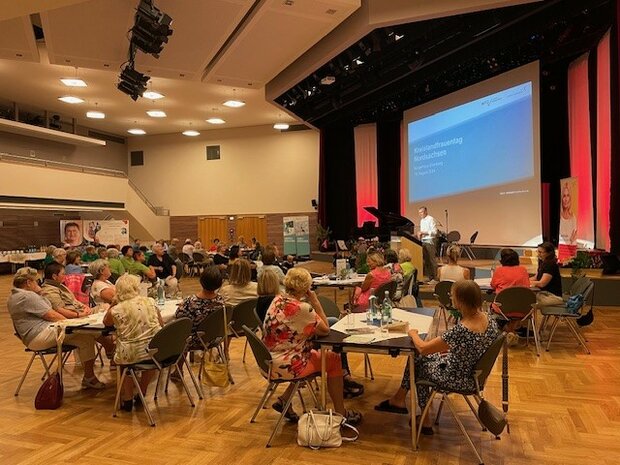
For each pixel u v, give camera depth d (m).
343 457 3.07
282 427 3.56
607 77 8.86
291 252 17.42
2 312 8.81
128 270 8.48
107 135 19.70
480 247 11.41
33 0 3.88
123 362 3.74
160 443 3.33
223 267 9.16
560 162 10.98
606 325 6.45
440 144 12.66
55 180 15.58
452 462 2.97
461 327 3.04
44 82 12.91
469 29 8.22
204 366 4.23
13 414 3.88
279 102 12.20
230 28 6.89
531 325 5.89
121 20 6.58
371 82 10.70
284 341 3.35
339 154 16.45
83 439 3.41
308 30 7.11
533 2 7.18
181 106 15.52
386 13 7.14
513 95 10.43
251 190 19.20
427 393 3.37
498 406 3.80
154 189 20.28
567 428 3.39
